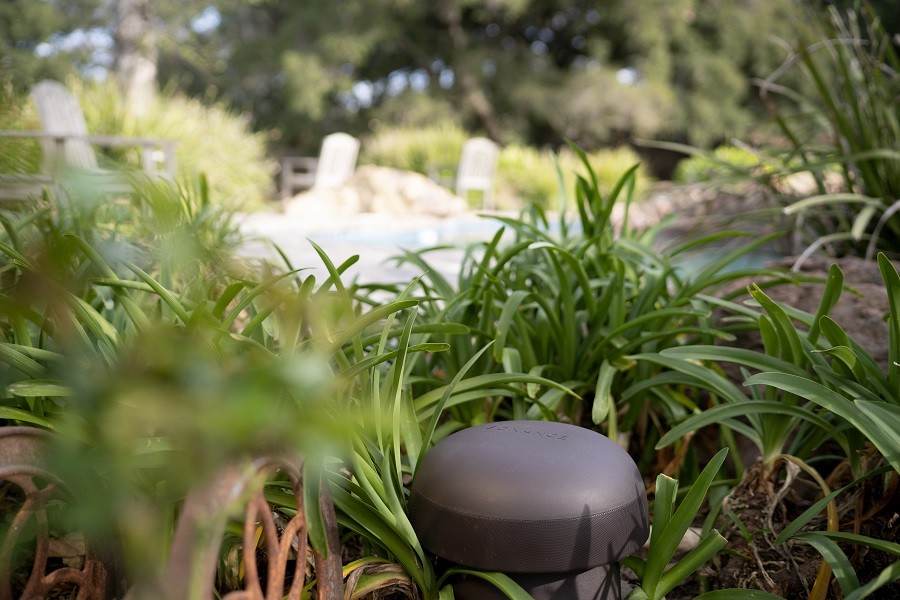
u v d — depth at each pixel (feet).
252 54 63.10
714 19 63.00
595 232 7.09
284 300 3.15
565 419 6.19
